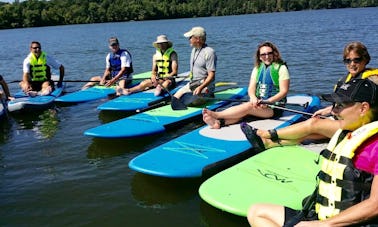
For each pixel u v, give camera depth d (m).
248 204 3.65
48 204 4.26
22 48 24.75
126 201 4.23
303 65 12.41
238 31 32.28
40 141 6.27
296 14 69.19
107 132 5.92
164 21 67.56
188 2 86.25
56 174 5.00
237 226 3.70
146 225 3.78
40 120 7.45
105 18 70.69
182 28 41.88
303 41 20.39
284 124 5.60
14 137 6.54
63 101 8.41
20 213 4.09
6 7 62.31
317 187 2.85
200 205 4.09
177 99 6.90
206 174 4.66
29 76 9.05
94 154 5.60
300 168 4.25
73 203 4.25
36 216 4.03
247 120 5.80
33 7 68.88
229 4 86.50
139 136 5.94
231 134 5.33
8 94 8.11
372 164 2.49
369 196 2.53
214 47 20.12
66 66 15.22
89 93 8.94
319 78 10.34
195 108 7.03
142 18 73.62
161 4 77.25
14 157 5.64
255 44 20.42
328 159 2.72
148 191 4.43
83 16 69.38
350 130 2.68
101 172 5.00
